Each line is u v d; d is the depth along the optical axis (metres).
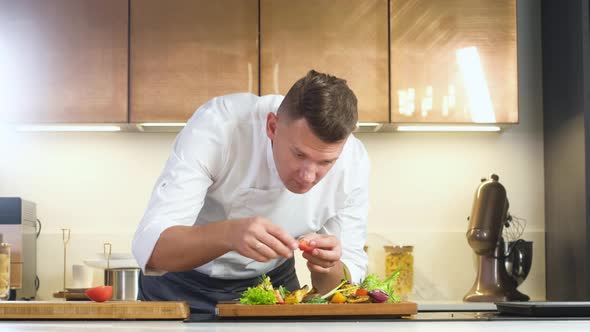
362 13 3.47
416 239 3.72
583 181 3.31
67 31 3.44
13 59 3.43
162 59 3.44
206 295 2.24
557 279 3.58
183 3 3.45
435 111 3.48
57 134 3.71
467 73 3.49
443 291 3.70
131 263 3.41
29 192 3.69
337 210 2.27
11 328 1.31
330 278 2.05
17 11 3.44
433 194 3.74
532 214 3.75
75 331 1.24
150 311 1.55
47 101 3.43
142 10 3.44
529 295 3.72
